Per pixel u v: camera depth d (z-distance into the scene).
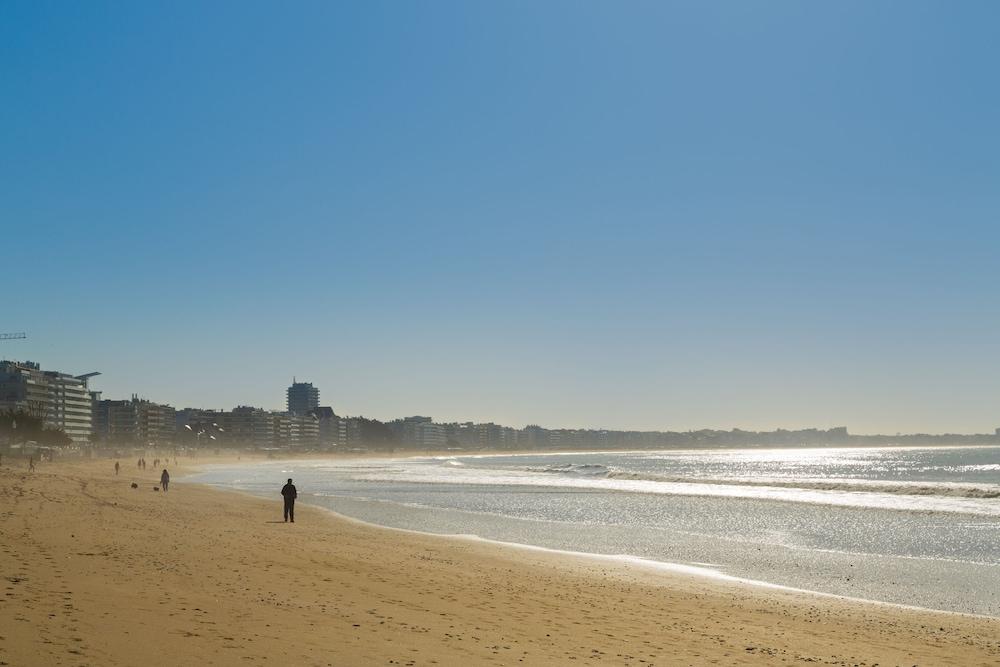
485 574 22.59
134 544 22.22
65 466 102.56
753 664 12.81
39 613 11.16
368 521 43.91
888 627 17.64
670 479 95.94
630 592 21.03
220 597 14.41
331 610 14.22
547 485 85.31
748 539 35.97
